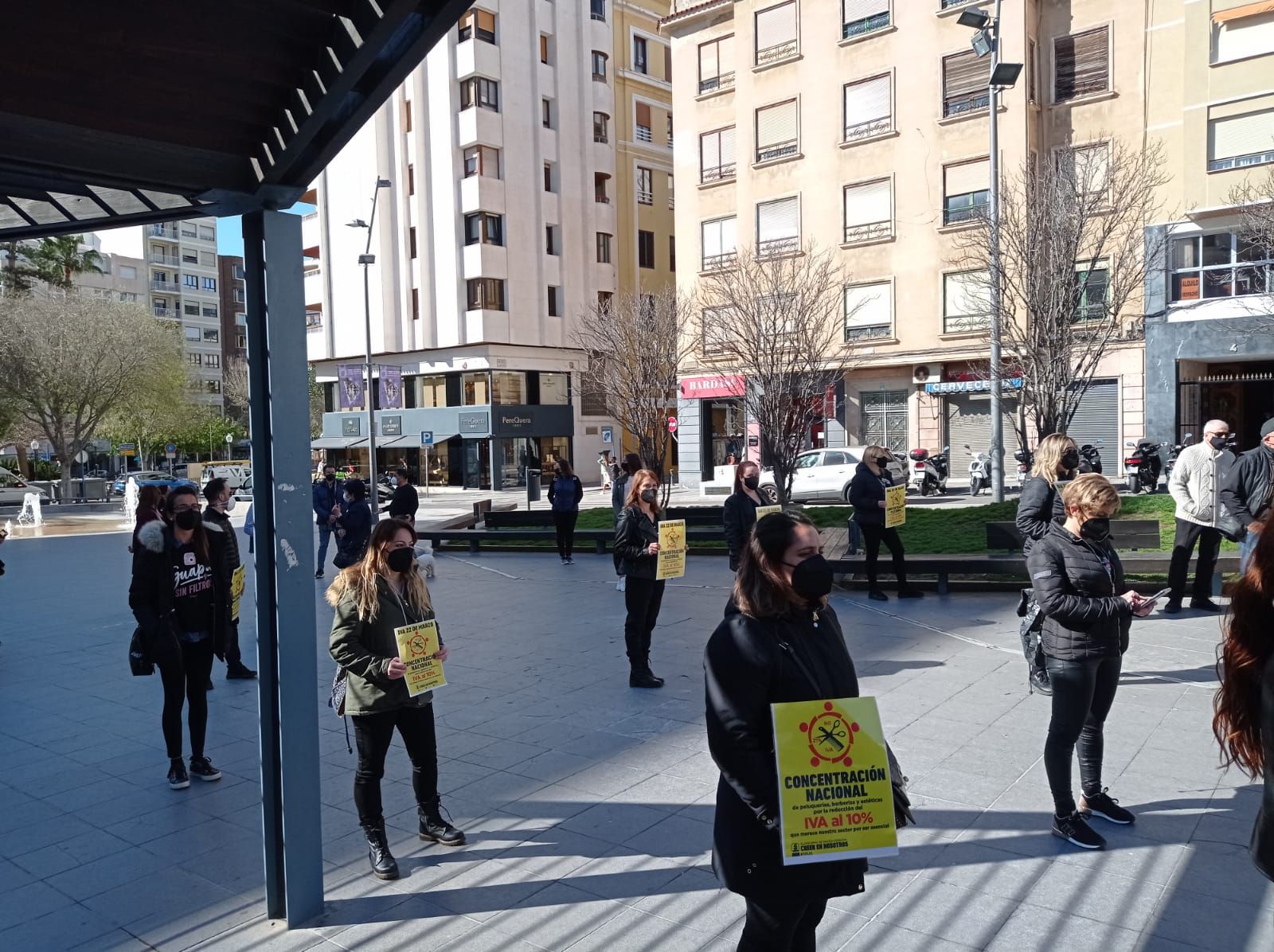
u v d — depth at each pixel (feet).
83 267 139.33
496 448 140.87
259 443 12.77
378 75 9.71
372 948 12.21
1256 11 75.66
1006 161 86.94
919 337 93.81
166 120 11.16
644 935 12.25
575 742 20.12
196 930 12.84
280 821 13.00
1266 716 6.91
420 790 15.31
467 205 135.74
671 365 94.94
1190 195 79.71
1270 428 25.98
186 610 18.35
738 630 8.75
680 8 111.75
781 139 101.86
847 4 96.48
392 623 14.39
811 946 9.62
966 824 15.21
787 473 61.82
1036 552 14.32
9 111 10.30
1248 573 7.33
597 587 41.78
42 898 13.84
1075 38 86.74
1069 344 55.06
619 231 153.17
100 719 23.24
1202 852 13.97
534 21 140.46
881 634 29.04
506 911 13.04
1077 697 14.10
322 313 155.53
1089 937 11.80
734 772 8.54
